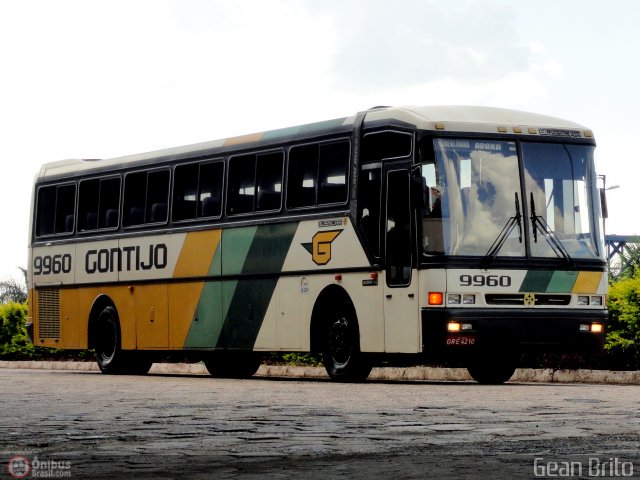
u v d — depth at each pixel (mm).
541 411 12047
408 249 19094
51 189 28234
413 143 19125
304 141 21453
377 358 20406
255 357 26391
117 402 13820
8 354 36656
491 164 19344
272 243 21969
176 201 24562
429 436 9312
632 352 21688
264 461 7641
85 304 26938
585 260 19625
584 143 20141
